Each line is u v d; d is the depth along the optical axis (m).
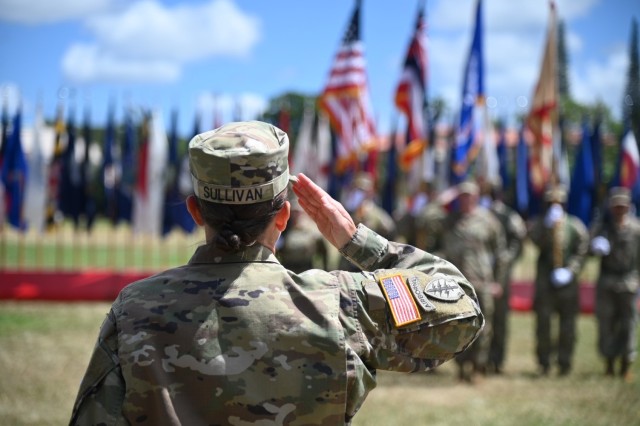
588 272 21.22
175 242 28.70
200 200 1.90
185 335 1.79
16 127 15.28
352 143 11.70
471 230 9.27
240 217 1.88
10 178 15.29
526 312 14.56
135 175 16.58
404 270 2.00
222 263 1.91
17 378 8.18
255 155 1.85
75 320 12.00
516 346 11.64
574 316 9.78
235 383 1.75
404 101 11.66
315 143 17.39
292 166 17.25
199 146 1.87
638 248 9.71
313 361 1.79
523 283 14.78
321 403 1.77
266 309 1.82
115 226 17.72
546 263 9.82
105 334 1.83
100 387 1.80
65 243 27.22
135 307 1.84
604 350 9.73
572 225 9.79
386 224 10.09
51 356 9.34
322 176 17.36
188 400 1.75
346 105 11.73
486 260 9.27
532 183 16.72
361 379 1.83
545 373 9.80
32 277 14.04
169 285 1.88
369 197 10.15
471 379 9.05
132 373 1.76
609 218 10.00
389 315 1.89
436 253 9.57
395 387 8.75
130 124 17.39
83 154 16.67
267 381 1.76
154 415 1.75
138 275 14.25
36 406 7.16
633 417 7.36
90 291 14.02
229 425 1.74
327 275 1.95
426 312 1.90
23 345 9.97
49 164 16.27
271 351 1.78
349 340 1.84
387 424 6.93
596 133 15.88
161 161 16.11
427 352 1.92
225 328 1.80
